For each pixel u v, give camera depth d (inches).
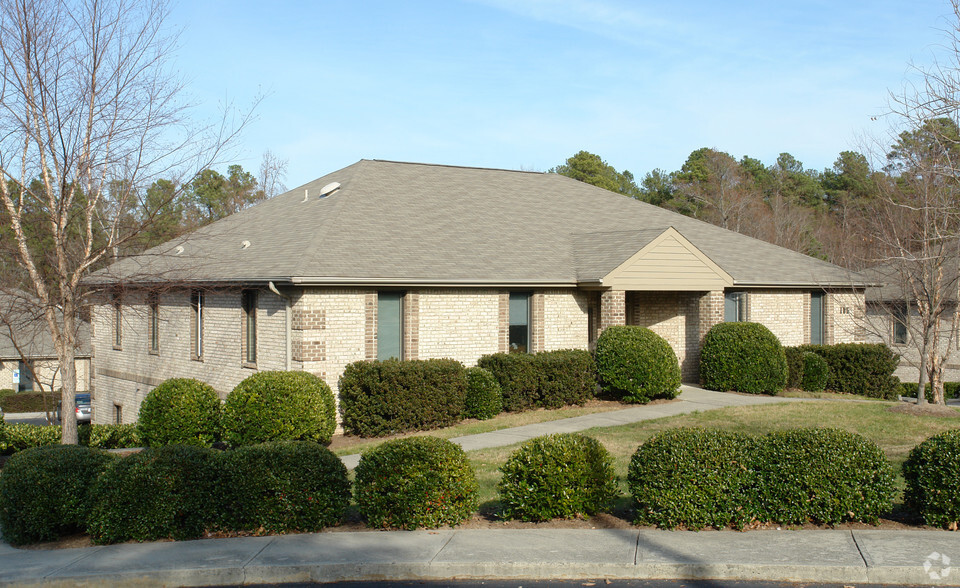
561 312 816.3
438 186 951.0
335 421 645.3
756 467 343.3
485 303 765.3
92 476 377.1
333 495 360.5
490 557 302.4
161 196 640.4
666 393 776.9
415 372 658.2
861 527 336.8
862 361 905.5
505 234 864.9
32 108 552.4
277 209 948.6
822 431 353.4
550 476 354.6
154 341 936.9
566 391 751.1
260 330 721.6
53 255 608.7
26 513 364.8
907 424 617.9
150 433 646.5
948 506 327.9
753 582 282.7
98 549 339.9
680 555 298.5
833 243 1849.2
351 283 663.1
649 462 345.1
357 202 831.7
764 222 2198.6
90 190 605.0
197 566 304.2
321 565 300.5
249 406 597.6
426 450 358.9
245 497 354.0
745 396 801.6
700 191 2351.1
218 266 780.6
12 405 1504.7
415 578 297.9
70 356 590.6
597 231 927.7
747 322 850.1
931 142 703.7
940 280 715.4
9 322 652.1
